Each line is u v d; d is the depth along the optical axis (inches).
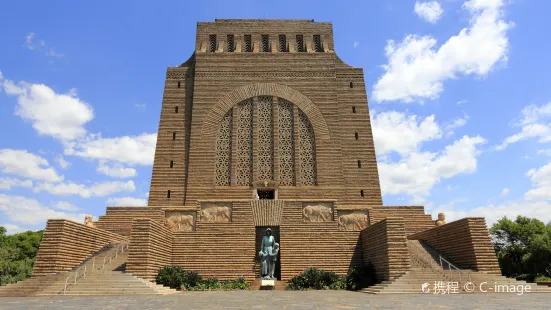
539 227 1684.3
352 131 1344.7
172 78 1396.4
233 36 1462.8
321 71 1385.3
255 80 1366.9
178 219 971.9
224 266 940.0
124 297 600.1
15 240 1743.4
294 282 864.3
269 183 1242.6
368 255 912.9
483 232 802.8
